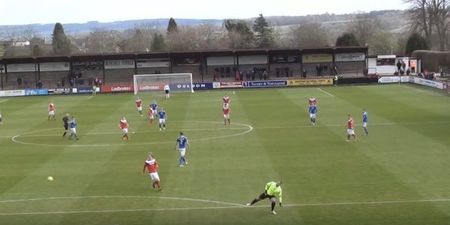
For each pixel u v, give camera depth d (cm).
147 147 4997
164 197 3438
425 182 3588
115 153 4766
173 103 8212
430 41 14462
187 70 11431
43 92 10056
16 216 3134
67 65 11169
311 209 3117
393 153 4450
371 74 10994
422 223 2828
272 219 2973
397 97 8125
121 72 11262
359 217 2955
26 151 4956
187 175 3962
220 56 11325
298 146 4847
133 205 3291
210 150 4791
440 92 8544
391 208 3088
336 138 5150
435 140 4906
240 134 5497
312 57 11269
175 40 18138
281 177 3834
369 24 19362
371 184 3581
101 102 8631
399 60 11388
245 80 10812
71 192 3594
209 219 3003
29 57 10912
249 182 3731
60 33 18688
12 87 10875
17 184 3825
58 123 6550
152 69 11288
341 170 3969
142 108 7700
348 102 7712
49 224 2988
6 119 7006
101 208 3247
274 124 6044
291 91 9481
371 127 5669
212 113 7006
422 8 14412
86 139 5447
